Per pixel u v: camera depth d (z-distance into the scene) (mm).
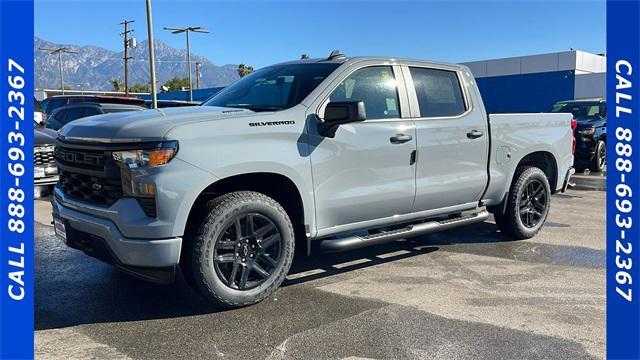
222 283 3936
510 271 5117
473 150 5484
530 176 6125
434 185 5137
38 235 6336
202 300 4289
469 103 5555
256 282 4121
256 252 4082
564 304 4273
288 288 4590
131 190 3686
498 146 5750
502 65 35312
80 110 11750
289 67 5027
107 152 3758
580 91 31703
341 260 5438
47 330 3713
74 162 4086
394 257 5562
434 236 6484
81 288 4555
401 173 4875
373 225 4828
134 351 3420
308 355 3387
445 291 4555
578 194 9977
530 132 6121
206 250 3826
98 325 3809
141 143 3656
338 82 4574
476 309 4156
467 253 5734
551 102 33125
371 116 4727
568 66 32219
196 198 3773
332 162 4418
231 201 3910
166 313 4027
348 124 4516
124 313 4023
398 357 3365
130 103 13516
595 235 6586
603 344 3568
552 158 6500
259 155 3986
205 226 3811
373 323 3871
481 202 5773
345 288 4605
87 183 4012
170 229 3652
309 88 4504
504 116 5836
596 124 13117
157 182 3615
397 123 4848
